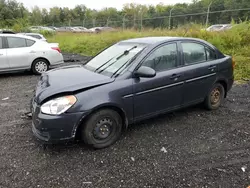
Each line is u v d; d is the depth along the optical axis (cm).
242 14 1370
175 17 1725
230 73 479
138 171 288
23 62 813
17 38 810
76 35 2064
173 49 398
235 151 328
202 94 437
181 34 1175
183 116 443
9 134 381
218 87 466
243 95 560
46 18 7088
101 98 320
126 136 371
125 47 413
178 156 317
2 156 319
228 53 937
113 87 332
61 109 304
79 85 323
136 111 359
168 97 388
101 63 404
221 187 259
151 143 350
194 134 376
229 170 287
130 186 262
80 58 1245
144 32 1496
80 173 286
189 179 272
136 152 328
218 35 1061
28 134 381
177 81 391
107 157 317
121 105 337
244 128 395
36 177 279
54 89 318
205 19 1594
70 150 334
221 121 422
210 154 321
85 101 312
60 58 891
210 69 436
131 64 358
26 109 492
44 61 853
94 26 3017
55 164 303
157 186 262
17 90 643
